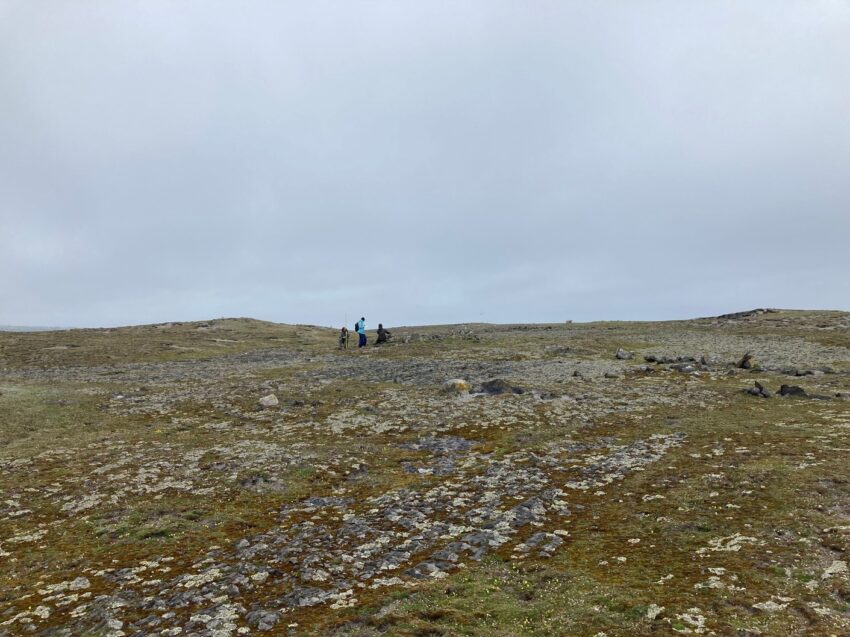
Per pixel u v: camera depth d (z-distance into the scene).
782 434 24.50
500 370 48.81
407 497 20.22
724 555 13.80
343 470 23.72
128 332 95.25
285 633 11.59
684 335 72.56
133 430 30.95
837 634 10.08
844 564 12.75
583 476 21.47
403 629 11.35
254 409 36.06
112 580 14.73
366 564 14.99
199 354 71.56
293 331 106.81
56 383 46.69
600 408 32.97
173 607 13.08
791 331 69.00
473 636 10.99
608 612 11.59
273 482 22.31
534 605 12.17
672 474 20.55
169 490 21.59
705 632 10.48
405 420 32.06
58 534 17.83
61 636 12.05
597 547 15.12
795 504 16.38
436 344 73.19
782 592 11.79
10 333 91.94
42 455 26.05
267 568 14.91
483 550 15.35
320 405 36.84
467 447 26.69
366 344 78.62
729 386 37.72
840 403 30.38
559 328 94.62
